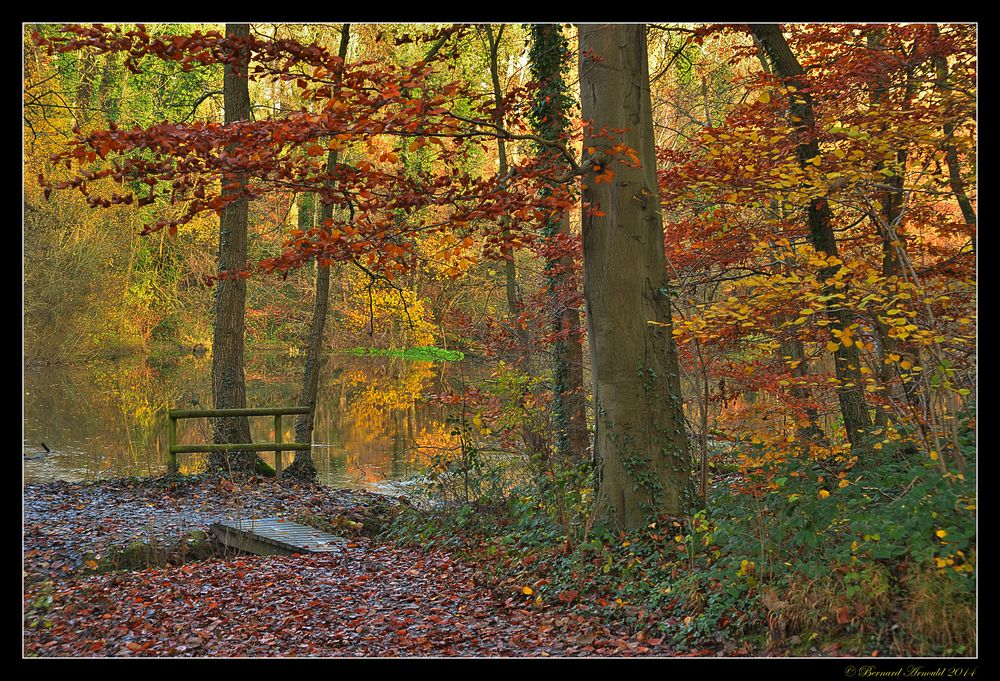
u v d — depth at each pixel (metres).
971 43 7.83
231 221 13.20
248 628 6.46
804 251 6.95
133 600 7.23
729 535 6.30
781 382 7.76
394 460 16.05
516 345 13.06
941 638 4.80
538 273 20.77
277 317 34.62
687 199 8.78
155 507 10.68
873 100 8.50
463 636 6.13
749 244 9.35
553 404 13.08
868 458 6.68
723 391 9.16
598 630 6.03
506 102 8.37
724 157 7.99
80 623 6.66
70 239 28.36
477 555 8.34
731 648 5.32
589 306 8.23
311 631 6.38
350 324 33.22
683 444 8.12
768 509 6.38
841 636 5.06
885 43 8.41
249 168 5.84
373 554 8.95
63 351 28.97
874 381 7.02
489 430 9.80
